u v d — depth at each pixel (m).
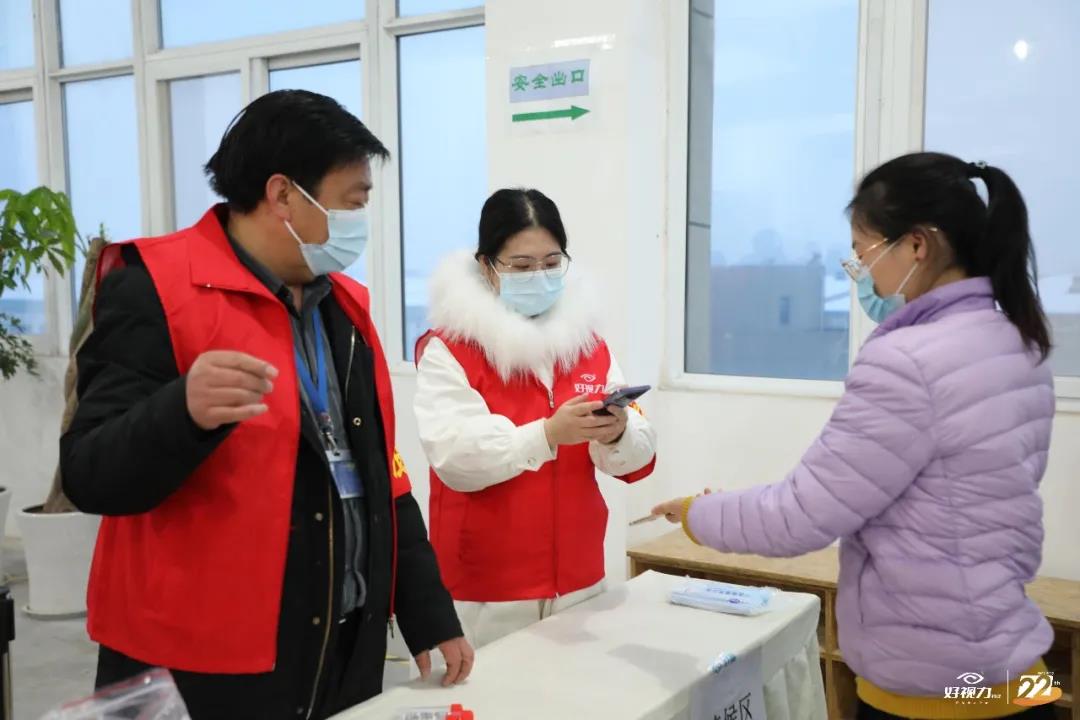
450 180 3.77
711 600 1.64
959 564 1.17
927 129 2.75
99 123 4.58
